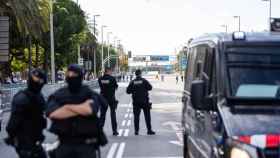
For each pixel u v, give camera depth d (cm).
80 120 746
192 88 791
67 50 8219
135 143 1784
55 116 746
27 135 909
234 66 793
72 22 8088
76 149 747
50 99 770
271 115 716
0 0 3956
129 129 2264
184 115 1229
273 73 783
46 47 7638
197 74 1002
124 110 3584
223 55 806
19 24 4072
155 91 7150
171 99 5019
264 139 660
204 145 877
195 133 1011
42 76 917
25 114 905
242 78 779
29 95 906
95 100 761
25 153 908
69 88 764
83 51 11012
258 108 736
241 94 759
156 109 3603
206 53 906
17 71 8544
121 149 1642
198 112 966
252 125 691
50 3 5603
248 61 796
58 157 751
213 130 775
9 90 3709
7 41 4000
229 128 700
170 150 1612
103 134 769
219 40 836
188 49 1238
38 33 4400
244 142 664
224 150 701
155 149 1636
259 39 822
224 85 773
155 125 2439
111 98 2008
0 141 1897
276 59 796
